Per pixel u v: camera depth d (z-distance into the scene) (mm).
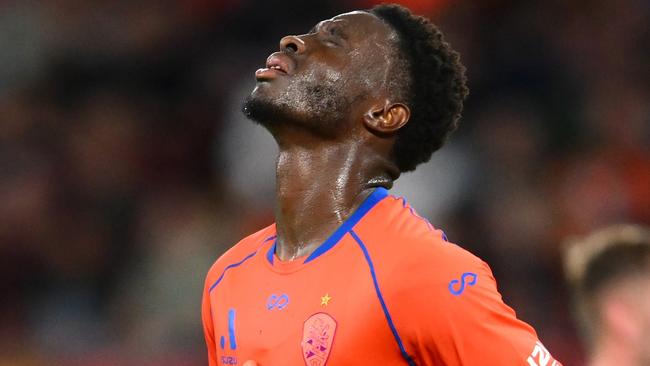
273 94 10828
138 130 32594
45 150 31797
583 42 33875
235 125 29500
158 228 28797
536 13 34125
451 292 9781
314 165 10844
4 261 28969
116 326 27031
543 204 28859
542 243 28016
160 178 31781
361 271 10086
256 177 27953
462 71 11766
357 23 11211
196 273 26578
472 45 33125
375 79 10969
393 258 10008
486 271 10156
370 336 9844
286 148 10984
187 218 28562
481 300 9820
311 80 10836
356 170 10867
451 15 33406
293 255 10742
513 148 30062
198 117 32656
